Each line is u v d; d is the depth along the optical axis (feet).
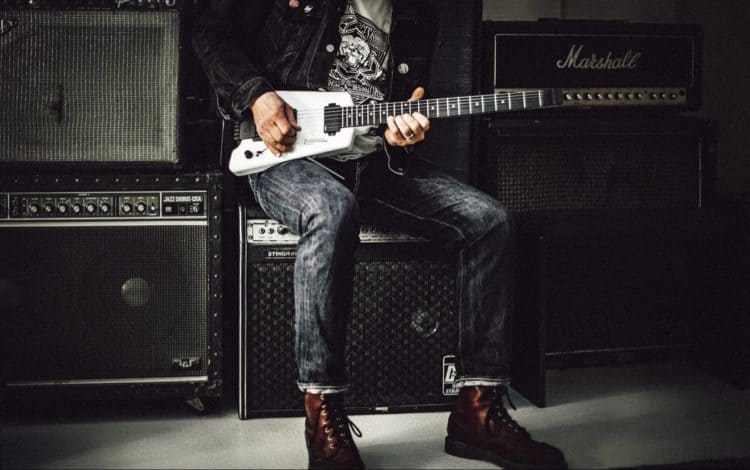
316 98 7.71
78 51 8.00
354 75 7.92
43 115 8.00
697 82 9.63
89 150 8.06
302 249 7.14
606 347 9.66
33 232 7.95
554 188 9.27
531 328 8.76
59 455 7.38
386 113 7.52
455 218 7.72
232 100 7.61
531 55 9.24
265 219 8.04
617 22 9.46
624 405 8.76
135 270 8.07
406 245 8.20
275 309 8.18
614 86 9.43
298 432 8.04
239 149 7.76
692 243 9.72
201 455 7.44
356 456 6.99
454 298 8.34
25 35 7.95
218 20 7.81
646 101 9.53
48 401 8.10
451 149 8.98
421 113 7.50
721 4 11.48
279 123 7.41
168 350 8.18
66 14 7.95
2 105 7.97
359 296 8.21
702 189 9.61
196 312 8.17
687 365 10.16
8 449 7.50
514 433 7.26
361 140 7.85
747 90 11.16
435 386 8.45
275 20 7.92
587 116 9.45
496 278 7.59
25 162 8.00
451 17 8.80
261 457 7.41
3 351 8.02
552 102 7.32
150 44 8.04
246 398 8.29
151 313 8.13
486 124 9.04
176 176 8.00
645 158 9.46
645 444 7.70
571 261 9.42
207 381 8.22
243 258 8.06
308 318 7.09
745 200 9.30
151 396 8.18
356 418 8.35
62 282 8.02
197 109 9.53
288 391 8.30
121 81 8.04
